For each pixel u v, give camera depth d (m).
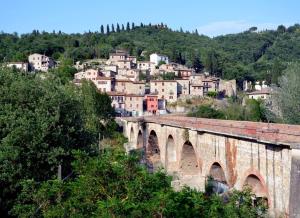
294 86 63.66
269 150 25.45
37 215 20.11
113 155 18.48
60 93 35.59
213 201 17.23
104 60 198.88
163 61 199.50
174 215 15.28
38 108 33.03
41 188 19.33
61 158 31.72
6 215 26.73
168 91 150.62
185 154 44.28
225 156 32.47
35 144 30.02
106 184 17.27
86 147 36.25
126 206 14.88
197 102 148.62
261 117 82.00
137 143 73.12
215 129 33.16
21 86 33.38
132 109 137.88
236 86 191.00
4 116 30.64
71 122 35.69
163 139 52.84
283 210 23.97
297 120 62.56
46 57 184.12
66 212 17.20
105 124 92.31
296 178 21.44
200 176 36.44
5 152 28.14
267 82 192.38
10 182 27.91
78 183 17.78
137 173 17.34
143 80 163.75
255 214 17.80
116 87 149.62
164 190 15.94
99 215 15.37
